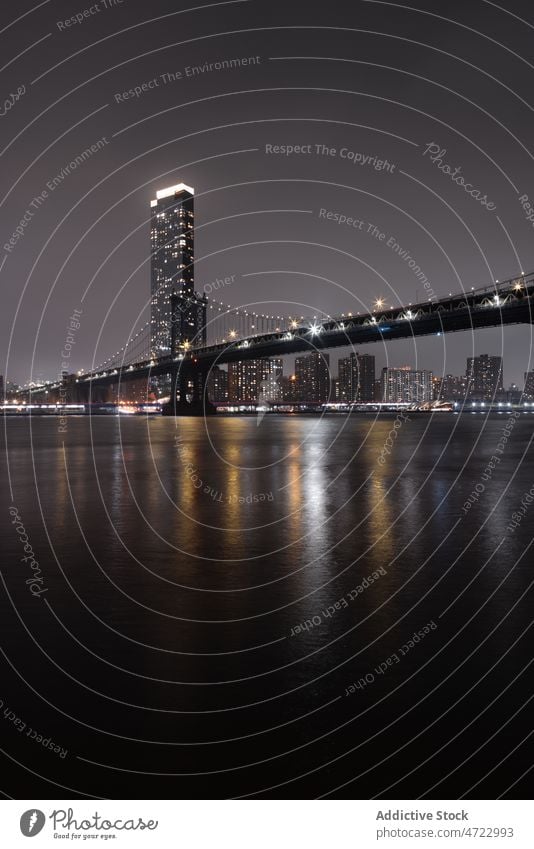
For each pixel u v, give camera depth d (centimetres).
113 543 898
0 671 460
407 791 338
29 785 345
